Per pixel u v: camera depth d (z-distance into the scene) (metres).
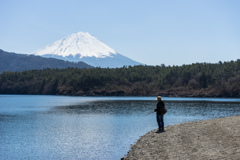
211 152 14.26
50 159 19.91
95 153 21.30
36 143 25.84
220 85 188.38
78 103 104.19
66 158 20.12
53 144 25.28
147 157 15.93
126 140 26.53
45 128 36.22
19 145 25.02
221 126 21.66
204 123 25.14
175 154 15.19
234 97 173.00
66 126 38.22
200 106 81.88
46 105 92.75
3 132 32.91
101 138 28.05
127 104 94.94
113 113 59.19
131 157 17.09
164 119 45.91
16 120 46.59
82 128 35.94
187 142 17.69
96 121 44.16
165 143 18.67
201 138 18.19
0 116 54.28
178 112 59.88
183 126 25.14
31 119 48.06
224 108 72.81
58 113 60.72
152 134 23.17
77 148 23.36
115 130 33.69
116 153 21.08
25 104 100.06
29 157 20.64
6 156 21.02
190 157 14.00
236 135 17.27
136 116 52.34
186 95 191.75
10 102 115.06
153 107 78.88
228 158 12.66
